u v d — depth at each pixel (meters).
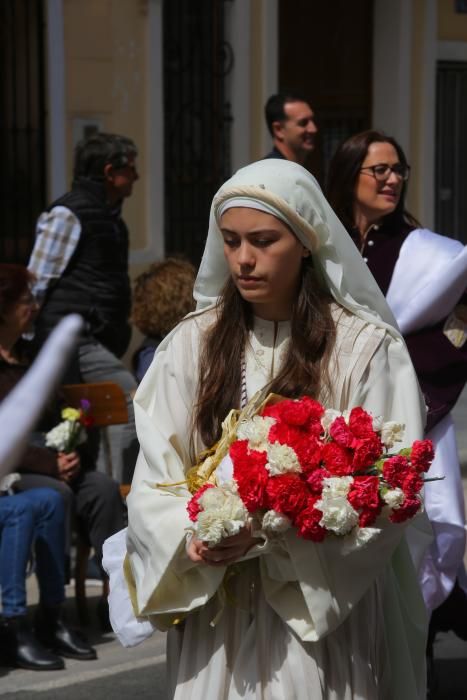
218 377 3.59
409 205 16.39
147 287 7.63
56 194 12.46
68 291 8.38
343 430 3.26
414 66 16.22
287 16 15.80
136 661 6.49
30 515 6.33
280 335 3.62
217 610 3.48
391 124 16.20
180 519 3.40
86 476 6.82
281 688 3.38
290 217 3.44
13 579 6.30
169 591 3.43
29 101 12.38
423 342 5.49
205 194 14.42
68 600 7.49
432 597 5.36
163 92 13.74
